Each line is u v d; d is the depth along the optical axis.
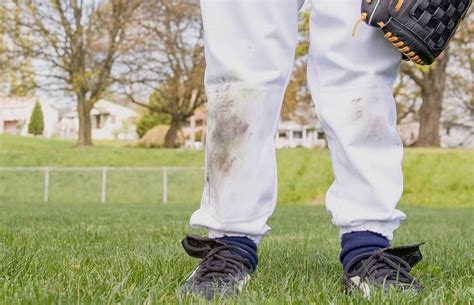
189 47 33.34
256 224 1.80
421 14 1.65
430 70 28.77
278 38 1.76
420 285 1.82
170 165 26.89
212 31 1.78
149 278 1.96
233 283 1.75
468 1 1.70
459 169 22.34
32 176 23.86
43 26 30.98
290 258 2.87
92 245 3.74
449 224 7.82
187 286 1.77
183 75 34.03
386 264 1.80
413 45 1.68
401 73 29.38
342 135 1.79
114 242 3.95
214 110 1.78
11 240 3.87
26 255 2.56
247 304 1.55
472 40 27.14
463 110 31.95
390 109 1.84
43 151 28.36
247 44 1.75
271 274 2.19
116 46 31.50
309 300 1.63
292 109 29.45
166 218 8.04
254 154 1.77
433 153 23.61
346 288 1.87
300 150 24.28
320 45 1.82
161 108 35.97
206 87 1.84
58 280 1.90
